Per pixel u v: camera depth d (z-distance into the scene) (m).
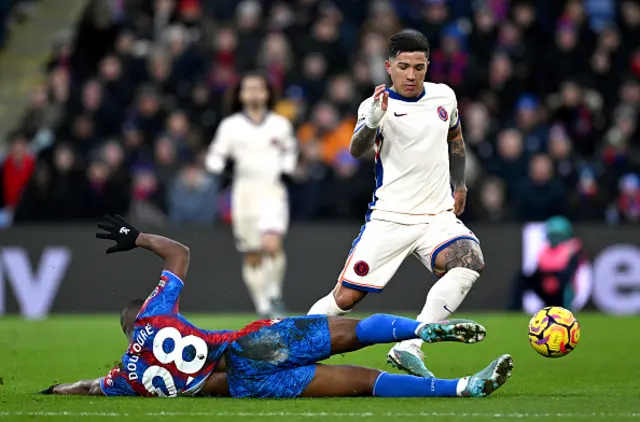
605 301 54.31
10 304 54.72
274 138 48.38
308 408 21.80
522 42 69.12
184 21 69.69
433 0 70.06
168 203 59.38
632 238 54.38
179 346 23.14
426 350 37.22
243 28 66.75
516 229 54.41
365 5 70.56
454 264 26.20
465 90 64.81
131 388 23.42
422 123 26.42
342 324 23.06
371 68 65.00
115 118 65.38
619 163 59.97
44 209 59.50
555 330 25.11
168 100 65.50
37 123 65.88
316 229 54.72
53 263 54.91
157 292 23.53
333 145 59.69
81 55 71.50
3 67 74.19
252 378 23.00
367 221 27.19
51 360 34.66
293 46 66.69
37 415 21.31
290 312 54.47
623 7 72.81
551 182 57.06
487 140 61.00
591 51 68.12
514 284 54.16
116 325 48.31
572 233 54.41
